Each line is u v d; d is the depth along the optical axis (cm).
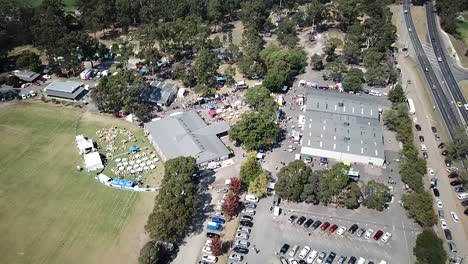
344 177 15712
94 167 17588
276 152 18662
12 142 19288
